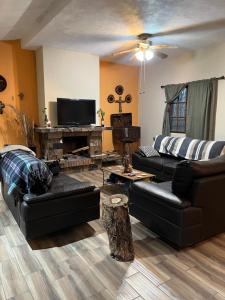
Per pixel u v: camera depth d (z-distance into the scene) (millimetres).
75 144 5941
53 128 5059
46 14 3723
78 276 1977
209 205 2365
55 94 5293
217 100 5043
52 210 2445
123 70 6754
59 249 2371
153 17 3498
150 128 6922
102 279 1940
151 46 4137
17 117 5289
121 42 4746
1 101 5086
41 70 5172
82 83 5637
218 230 2527
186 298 1744
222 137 5012
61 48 5176
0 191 4051
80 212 2650
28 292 1804
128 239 2197
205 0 2971
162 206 2418
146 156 5055
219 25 3867
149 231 2738
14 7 3328
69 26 3814
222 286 1868
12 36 4832
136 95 7172
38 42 4719
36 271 2039
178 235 2256
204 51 5199
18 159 2756
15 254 2283
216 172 2371
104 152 6520
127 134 6320
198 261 2184
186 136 5699
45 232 2441
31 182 2381
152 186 2664
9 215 3139
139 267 2094
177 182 2346
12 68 5160
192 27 3945
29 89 5418
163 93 6359
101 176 5082
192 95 5469
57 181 2947
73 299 1733
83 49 5250
